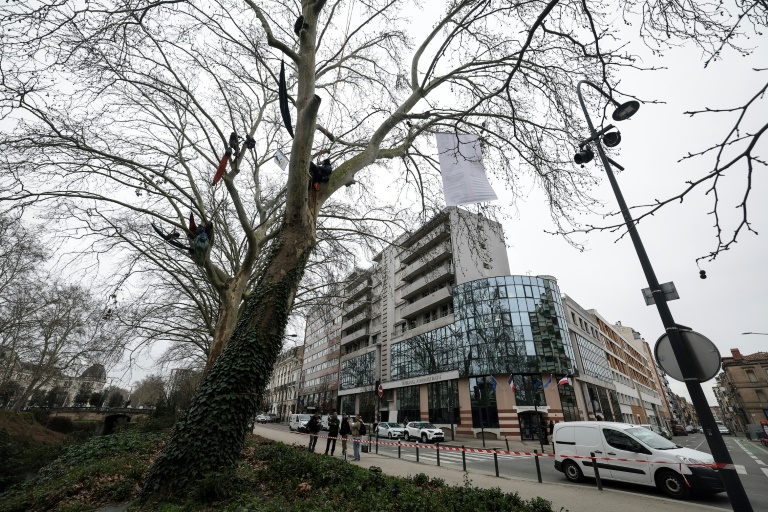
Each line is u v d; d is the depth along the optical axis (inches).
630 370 2278.5
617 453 356.5
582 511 262.2
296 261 295.0
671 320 217.6
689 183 140.2
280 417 2787.9
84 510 234.2
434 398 1289.4
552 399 1070.4
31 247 880.9
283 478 276.5
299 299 842.8
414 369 1412.4
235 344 260.5
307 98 336.8
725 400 3100.4
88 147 437.7
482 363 1123.3
